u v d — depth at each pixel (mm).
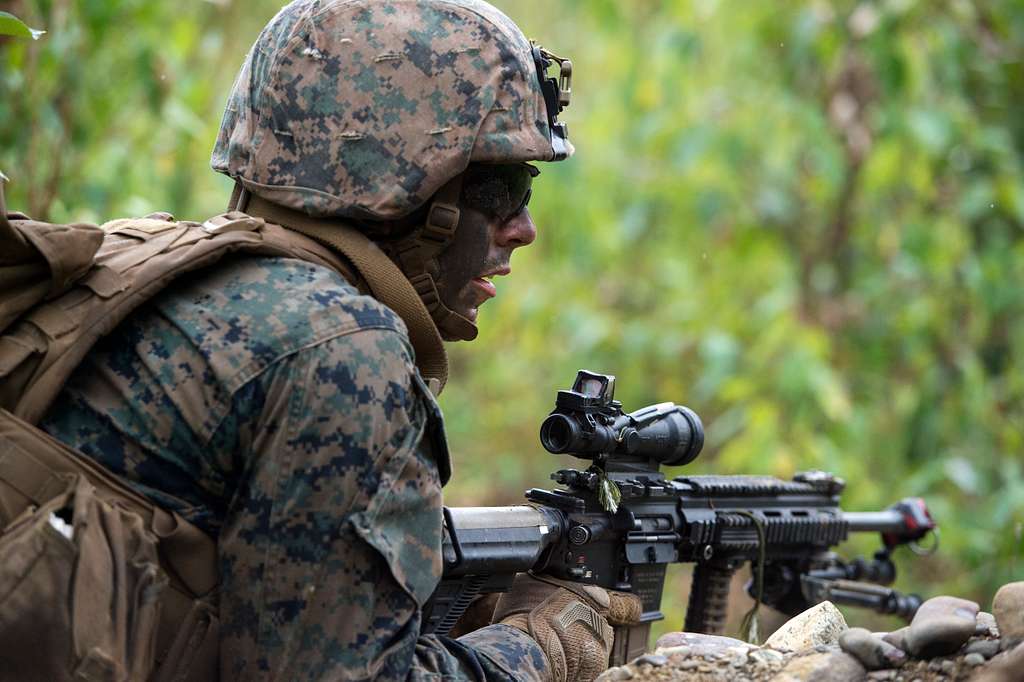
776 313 16328
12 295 4742
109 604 4434
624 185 18078
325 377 4719
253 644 4699
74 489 4531
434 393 5625
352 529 4695
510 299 19375
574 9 19859
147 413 4742
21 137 11273
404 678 4867
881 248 17609
